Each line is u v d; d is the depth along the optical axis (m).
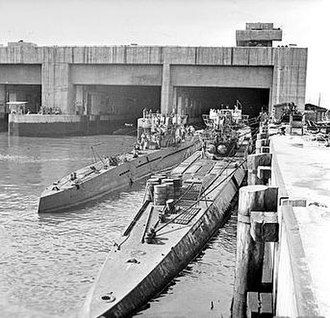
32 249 25.94
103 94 102.75
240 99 109.62
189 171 41.44
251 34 87.00
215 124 52.47
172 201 27.97
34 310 18.61
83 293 20.20
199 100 108.44
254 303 14.76
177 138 60.59
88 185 38.75
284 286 9.28
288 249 8.70
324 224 10.02
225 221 31.80
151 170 51.16
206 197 32.09
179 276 21.38
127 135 91.38
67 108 89.88
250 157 26.64
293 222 10.14
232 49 79.75
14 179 45.56
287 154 23.50
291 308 7.36
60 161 57.03
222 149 49.25
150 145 56.78
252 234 14.09
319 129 40.81
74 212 34.72
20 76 93.56
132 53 84.12
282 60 78.12
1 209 34.50
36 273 22.41
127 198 40.16
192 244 24.28
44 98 90.50
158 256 20.91
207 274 22.39
